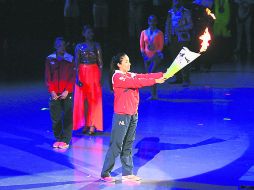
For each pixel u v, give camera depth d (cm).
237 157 1398
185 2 2544
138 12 3519
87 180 1248
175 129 1683
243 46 3572
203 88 2344
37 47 3653
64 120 1509
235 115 1853
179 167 1326
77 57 1622
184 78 2391
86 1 3797
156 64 2028
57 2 3947
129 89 1195
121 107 1195
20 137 1630
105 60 3141
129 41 3641
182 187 1190
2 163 1383
